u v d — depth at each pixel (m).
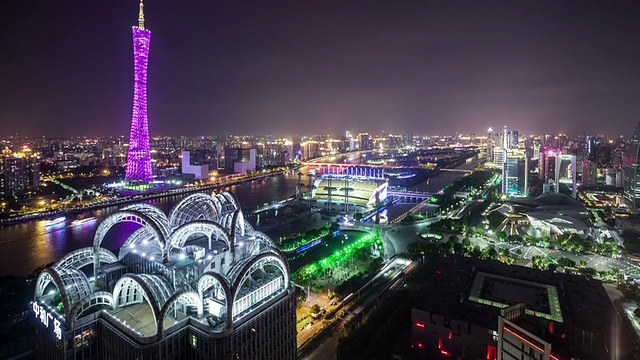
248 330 142.00
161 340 131.25
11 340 182.62
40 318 149.88
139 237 180.50
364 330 190.25
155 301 132.75
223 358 132.62
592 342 153.12
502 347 116.31
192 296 139.88
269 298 154.38
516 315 117.94
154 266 159.75
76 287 146.00
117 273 163.62
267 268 178.50
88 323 141.12
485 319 167.88
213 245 179.12
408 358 175.38
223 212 199.75
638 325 198.75
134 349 129.12
